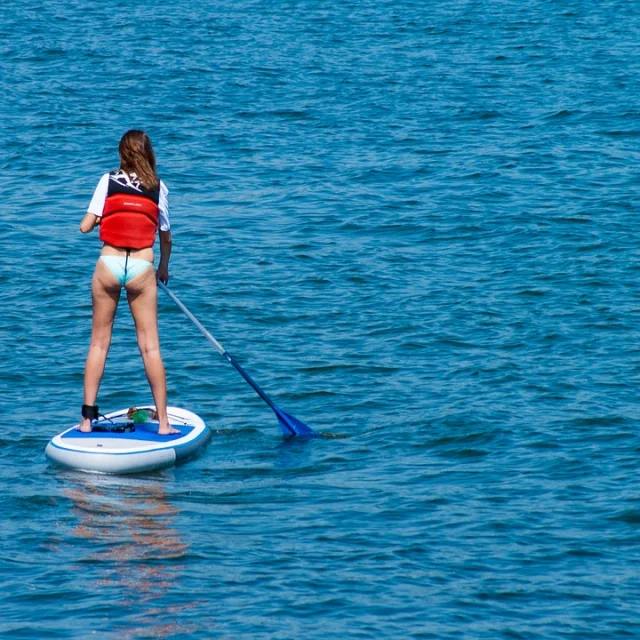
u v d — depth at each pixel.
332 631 22.23
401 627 22.45
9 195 62.97
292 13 128.25
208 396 37.19
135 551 25.70
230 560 25.23
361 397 36.84
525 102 85.75
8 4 133.12
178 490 29.53
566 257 51.88
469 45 109.19
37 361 39.91
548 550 25.84
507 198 61.91
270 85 92.06
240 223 58.34
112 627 22.33
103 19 123.69
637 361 39.31
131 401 36.72
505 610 23.19
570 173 66.69
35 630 22.19
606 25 119.12
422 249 54.03
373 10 130.12
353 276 50.00
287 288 48.53
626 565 25.17
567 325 43.22
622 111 82.06
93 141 74.94
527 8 130.25
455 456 31.92
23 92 89.06
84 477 30.28
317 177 66.81
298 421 33.72
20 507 28.06
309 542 26.25
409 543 26.19
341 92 89.56
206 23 121.44
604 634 22.30
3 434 33.41
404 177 66.69
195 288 48.41
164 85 91.88
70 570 24.70
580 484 29.61
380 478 30.39
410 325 43.66
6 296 47.16
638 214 58.44
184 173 67.69
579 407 35.22
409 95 88.38
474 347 41.25
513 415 34.72
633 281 48.38
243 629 22.27
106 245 30.75
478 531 26.83
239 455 32.34
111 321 31.62
